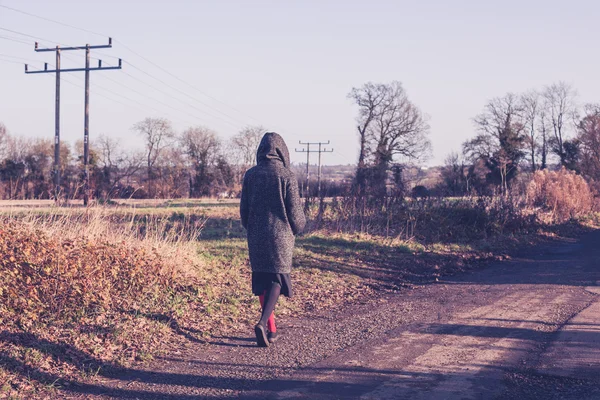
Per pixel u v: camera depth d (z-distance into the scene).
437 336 5.89
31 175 43.19
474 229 17.14
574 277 10.40
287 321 6.67
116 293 6.52
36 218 7.75
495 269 11.88
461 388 4.29
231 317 6.54
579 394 4.17
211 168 68.88
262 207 5.43
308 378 4.56
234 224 17.20
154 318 6.06
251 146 72.00
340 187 17.58
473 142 67.56
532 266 12.29
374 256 12.12
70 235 7.13
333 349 5.42
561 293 8.62
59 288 5.90
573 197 27.28
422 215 16.70
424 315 7.00
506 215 19.38
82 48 33.53
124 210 10.18
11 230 6.51
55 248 6.39
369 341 5.71
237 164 70.94
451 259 12.85
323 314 7.10
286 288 5.52
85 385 4.35
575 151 65.00
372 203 16.89
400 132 66.62
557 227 22.16
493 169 63.41
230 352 5.32
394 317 6.89
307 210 15.55
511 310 7.27
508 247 15.96
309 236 13.63
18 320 5.27
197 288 7.30
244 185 5.61
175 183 40.44
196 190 64.25
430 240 15.27
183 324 6.06
